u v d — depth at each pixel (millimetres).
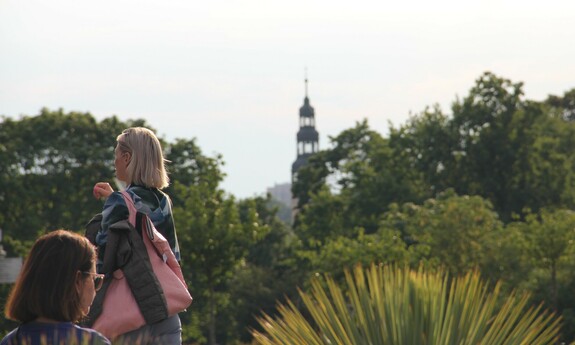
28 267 4289
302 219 91375
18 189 68688
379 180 90438
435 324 9070
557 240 53719
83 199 71875
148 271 5777
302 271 82875
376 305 9141
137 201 5879
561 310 53344
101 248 5824
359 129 101062
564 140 99938
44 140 71250
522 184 91438
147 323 5734
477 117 91688
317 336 8836
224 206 50906
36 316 4273
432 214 56781
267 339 8797
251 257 100375
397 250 52406
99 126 74125
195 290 66688
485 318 9078
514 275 53562
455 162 92500
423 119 94312
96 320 5715
